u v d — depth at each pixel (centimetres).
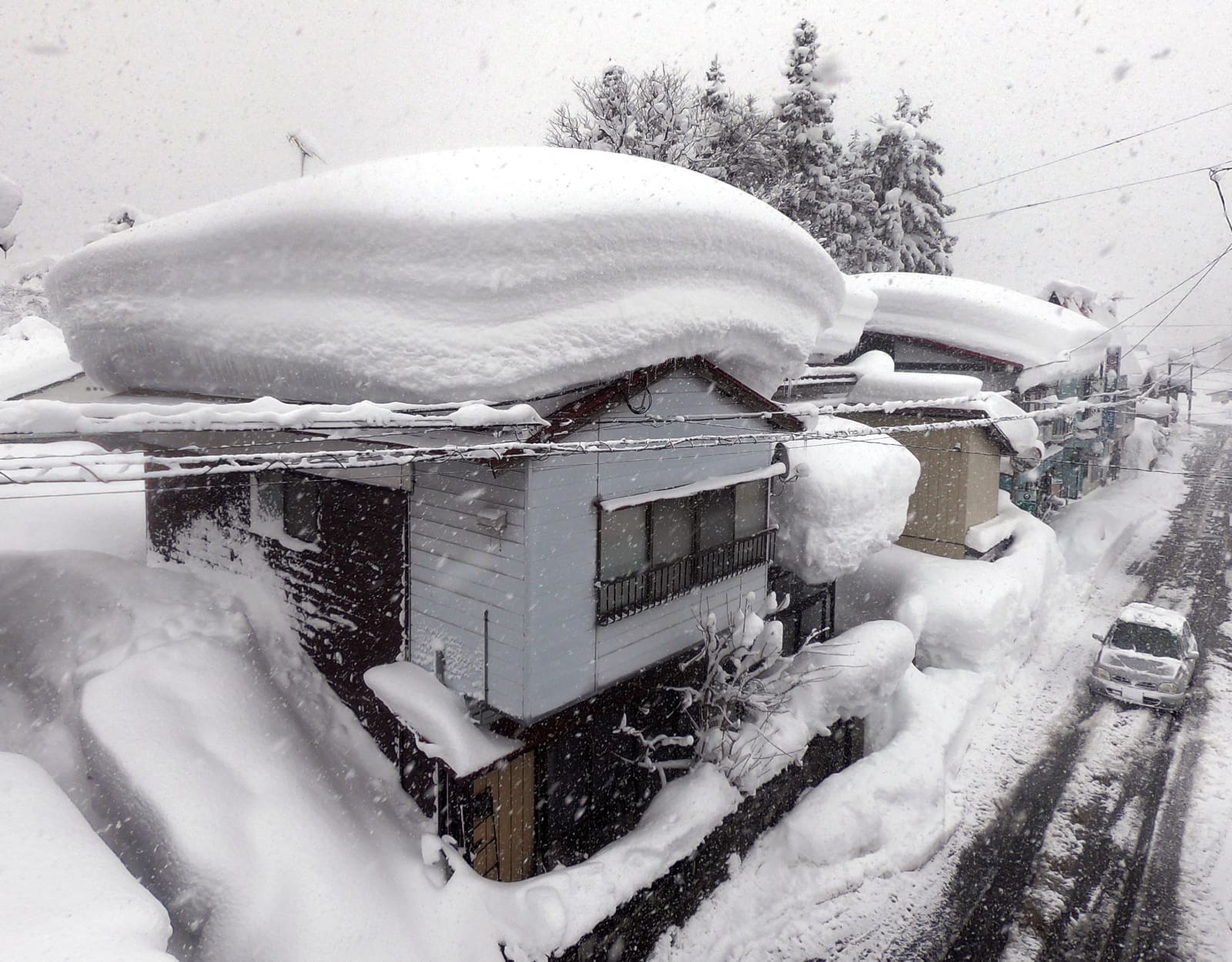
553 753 925
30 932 496
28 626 1006
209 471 438
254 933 677
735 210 868
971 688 1430
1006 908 955
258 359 831
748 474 1053
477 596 835
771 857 1011
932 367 2397
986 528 1858
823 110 3619
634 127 3039
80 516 1590
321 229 734
